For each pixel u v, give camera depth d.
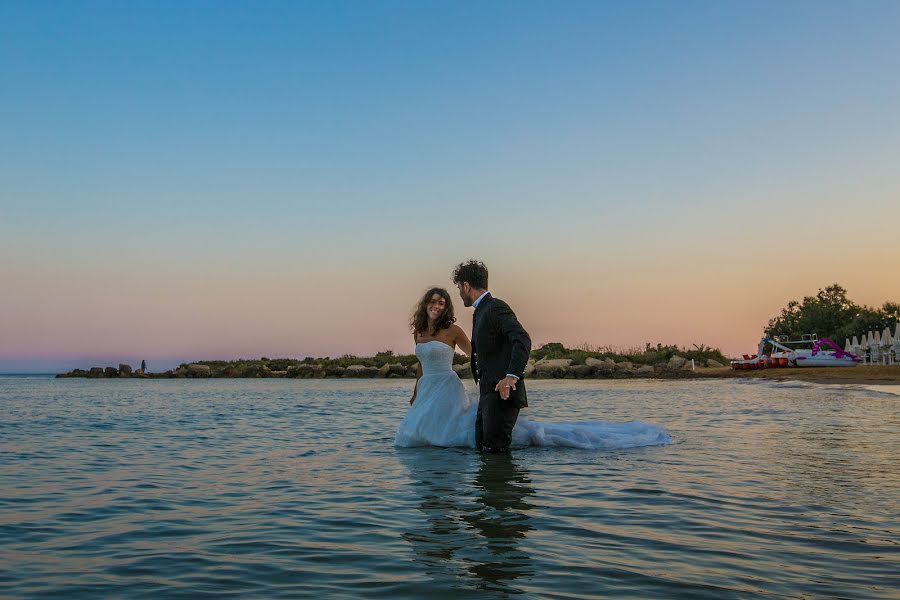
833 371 34.72
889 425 9.15
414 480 5.20
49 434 9.10
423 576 2.83
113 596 2.65
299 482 5.19
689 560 3.00
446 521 3.81
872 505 4.12
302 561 3.09
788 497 4.37
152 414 12.94
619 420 10.52
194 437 8.67
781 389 21.12
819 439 7.58
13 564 3.10
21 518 4.04
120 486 5.09
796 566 2.90
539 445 7.34
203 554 3.23
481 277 7.48
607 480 5.08
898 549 3.16
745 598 2.50
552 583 2.71
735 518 3.80
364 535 3.53
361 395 21.73
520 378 7.04
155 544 3.43
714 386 25.41
